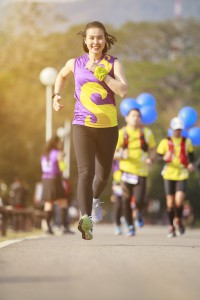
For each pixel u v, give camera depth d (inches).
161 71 7445.9
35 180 3949.3
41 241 814.5
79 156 678.5
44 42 4343.0
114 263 523.5
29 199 3924.7
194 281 431.5
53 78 2208.4
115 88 661.9
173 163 1120.2
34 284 409.4
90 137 681.0
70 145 4212.6
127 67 7440.9
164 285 409.1
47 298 357.4
